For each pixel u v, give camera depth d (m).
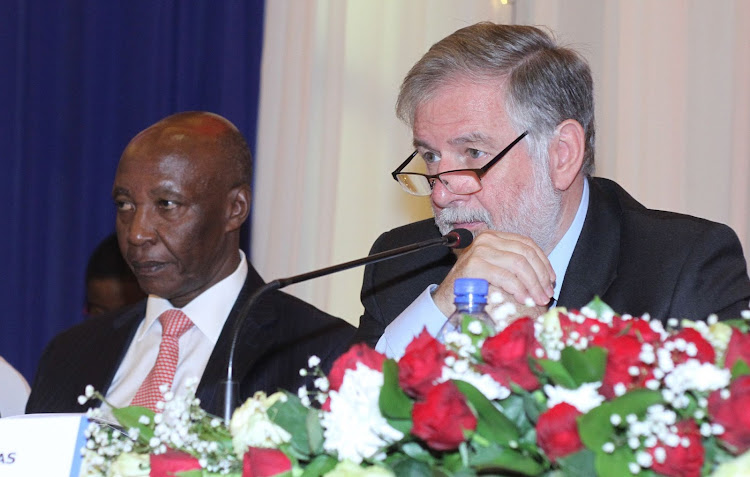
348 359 1.06
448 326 1.18
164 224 2.55
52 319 3.99
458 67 2.00
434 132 2.01
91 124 4.02
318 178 3.73
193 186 2.56
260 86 3.82
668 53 3.39
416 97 2.03
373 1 3.75
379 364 1.05
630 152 3.40
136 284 3.30
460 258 1.79
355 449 1.01
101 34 4.03
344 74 3.74
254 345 2.49
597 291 2.02
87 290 3.35
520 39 2.04
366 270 2.41
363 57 3.75
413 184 2.05
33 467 1.39
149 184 2.55
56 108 4.03
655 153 3.38
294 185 3.74
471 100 1.98
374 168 3.71
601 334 1.03
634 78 3.42
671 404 0.97
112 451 1.24
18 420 1.42
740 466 0.89
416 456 1.02
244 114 3.83
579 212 2.13
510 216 2.00
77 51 4.04
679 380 0.95
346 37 3.75
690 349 1.00
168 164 2.55
